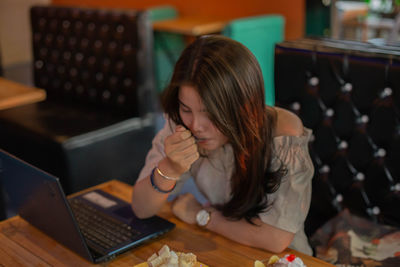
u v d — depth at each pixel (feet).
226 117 3.60
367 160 5.21
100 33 10.07
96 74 10.40
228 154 4.37
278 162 4.14
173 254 3.20
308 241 5.11
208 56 3.56
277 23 13.82
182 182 4.71
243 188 4.11
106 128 9.30
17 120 9.78
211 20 15.83
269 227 3.96
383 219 5.27
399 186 5.08
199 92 3.54
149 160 4.69
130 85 9.87
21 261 3.72
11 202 4.27
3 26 21.72
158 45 15.89
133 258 3.75
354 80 5.05
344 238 4.97
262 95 3.80
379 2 13.06
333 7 13.74
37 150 9.20
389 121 4.92
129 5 19.11
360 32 13.64
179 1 17.13
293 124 4.29
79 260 3.71
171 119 4.40
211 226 4.13
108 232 4.07
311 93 5.40
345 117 5.24
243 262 3.66
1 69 21.34
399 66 4.70
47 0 22.30
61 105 10.82
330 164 5.50
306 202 4.10
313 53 5.26
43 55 11.34
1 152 3.84
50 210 3.63
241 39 13.01
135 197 4.25
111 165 9.46
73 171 8.84
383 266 4.50
